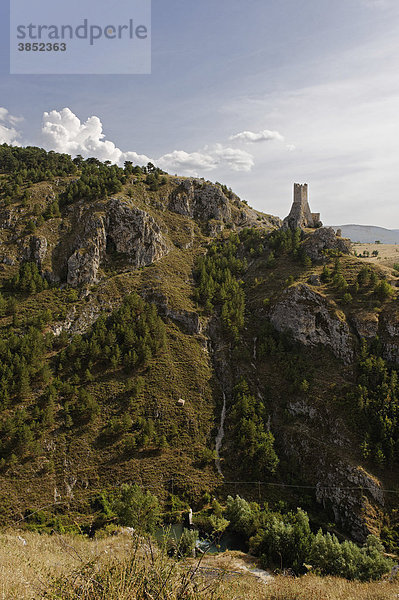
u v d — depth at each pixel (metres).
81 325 99.19
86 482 66.94
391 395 72.56
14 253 114.00
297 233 125.69
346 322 89.56
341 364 85.38
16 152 178.38
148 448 73.94
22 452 67.69
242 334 102.81
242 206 184.88
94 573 12.30
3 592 15.61
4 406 72.31
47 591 12.75
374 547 49.62
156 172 167.75
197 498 66.88
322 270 108.31
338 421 73.50
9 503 60.97
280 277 114.75
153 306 103.94
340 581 34.41
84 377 84.38
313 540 48.00
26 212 126.12
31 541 33.94
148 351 89.88
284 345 96.31
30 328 89.62
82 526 58.66
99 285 112.81
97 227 123.31
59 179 145.88
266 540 50.50
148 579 11.66
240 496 67.56
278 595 23.47
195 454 74.69
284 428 79.06
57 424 73.69
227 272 121.69
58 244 120.69
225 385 91.94
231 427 80.44
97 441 73.25
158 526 58.84
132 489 59.81
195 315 104.12
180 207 156.38
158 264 125.81
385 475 65.25
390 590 29.34
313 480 69.75
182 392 86.31
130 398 82.06
